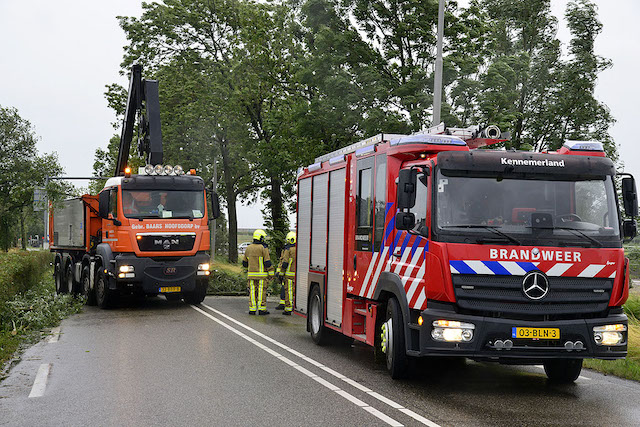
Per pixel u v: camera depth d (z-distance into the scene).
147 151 19.39
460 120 18.88
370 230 9.71
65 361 9.98
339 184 11.12
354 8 20.39
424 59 20.09
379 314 9.44
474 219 7.80
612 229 7.96
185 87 34.47
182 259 17.20
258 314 16.66
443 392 8.05
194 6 35.91
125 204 16.86
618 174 8.30
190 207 17.41
